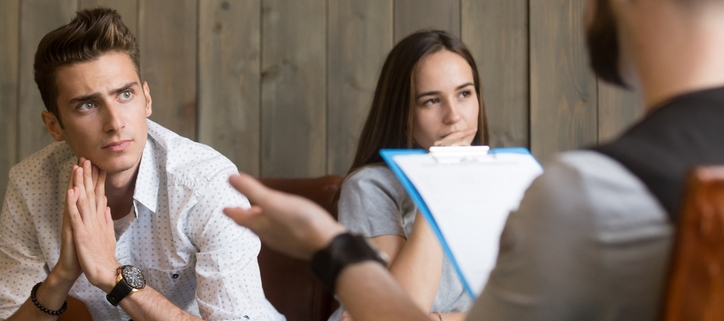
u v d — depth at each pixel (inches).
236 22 74.5
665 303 15.8
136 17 74.5
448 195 29.8
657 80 18.5
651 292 16.4
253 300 52.0
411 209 53.2
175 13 74.5
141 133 50.5
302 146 74.4
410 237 48.4
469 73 54.8
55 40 48.2
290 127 74.4
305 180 66.7
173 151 53.9
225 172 53.7
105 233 49.8
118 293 48.1
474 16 73.7
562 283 17.1
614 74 20.9
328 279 20.8
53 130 52.9
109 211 50.6
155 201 53.2
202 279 51.4
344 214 52.5
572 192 17.1
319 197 65.3
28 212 55.6
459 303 52.2
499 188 30.4
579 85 73.4
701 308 15.3
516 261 18.3
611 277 16.6
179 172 52.6
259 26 74.5
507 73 73.8
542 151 73.4
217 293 51.1
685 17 18.0
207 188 52.2
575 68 73.3
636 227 16.4
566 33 73.4
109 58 48.8
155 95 74.4
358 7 74.1
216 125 74.4
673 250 15.5
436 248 47.8
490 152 34.2
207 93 74.4
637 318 16.7
